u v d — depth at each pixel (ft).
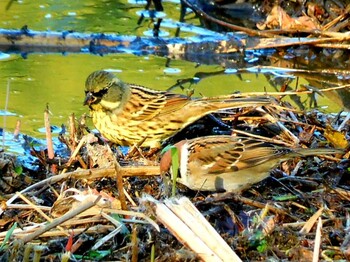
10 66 43.32
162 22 49.78
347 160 31.01
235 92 38.24
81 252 25.84
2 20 48.83
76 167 31.14
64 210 27.37
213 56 45.73
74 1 53.01
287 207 28.37
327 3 47.06
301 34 46.14
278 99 35.86
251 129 34.06
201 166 28.99
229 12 50.67
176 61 45.32
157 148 34.19
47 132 32.12
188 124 34.17
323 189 29.43
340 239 26.58
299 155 29.22
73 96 39.22
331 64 44.60
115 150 34.76
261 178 29.40
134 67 43.91
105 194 27.76
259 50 45.73
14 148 33.99
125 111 33.83
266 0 49.96
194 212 24.76
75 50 46.21
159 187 29.40
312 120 34.37
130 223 26.27
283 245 26.32
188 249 25.00
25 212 27.86
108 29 48.42
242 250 25.86
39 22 48.80
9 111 37.37
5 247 25.41
